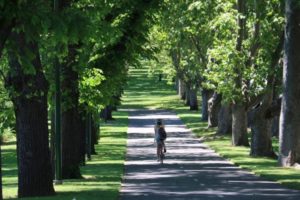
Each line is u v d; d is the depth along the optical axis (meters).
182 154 86.44
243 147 94.19
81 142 68.62
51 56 42.81
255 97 88.19
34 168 39.91
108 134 125.06
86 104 60.53
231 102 95.88
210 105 126.62
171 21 95.06
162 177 57.34
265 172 59.00
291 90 62.41
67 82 53.81
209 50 86.06
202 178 56.03
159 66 172.38
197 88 152.88
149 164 72.38
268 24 76.56
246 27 87.75
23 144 40.00
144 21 58.66
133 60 60.88
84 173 60.47
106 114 154.12
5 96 48.12
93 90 59.34
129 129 135.75
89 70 57.38
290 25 61.84
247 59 84.56
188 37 112.12
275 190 45.81
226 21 83.62
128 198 40.56
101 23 30.05
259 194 43.12
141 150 93.25
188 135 120.75
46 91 40.41
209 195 42.59
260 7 75.62
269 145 79.81
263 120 79.38
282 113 63.44
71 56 52.69
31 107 39.94
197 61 122.44
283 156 63.88
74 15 23.69
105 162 74.88
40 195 39.88
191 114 170.75
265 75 78.69
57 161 47.69
